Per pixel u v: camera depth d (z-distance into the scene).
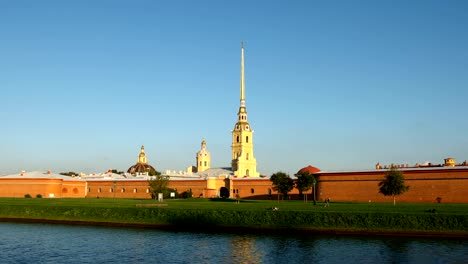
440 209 89.88
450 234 74.25
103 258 64.00
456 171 114.69
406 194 121.88
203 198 167.50
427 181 118.94
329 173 138.38
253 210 90.50
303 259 61.75
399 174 113.94
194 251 67.50
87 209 102.44
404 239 73.56
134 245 72.38
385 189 113.88
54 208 105.19
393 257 61.75
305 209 93.06
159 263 60.91
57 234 83.69
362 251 65.56
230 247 69.88
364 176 129.88
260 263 60.19
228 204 118.12
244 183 171.00
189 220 91.31
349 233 79.19
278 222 85.31
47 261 62.66
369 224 79.50
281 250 67.19
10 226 94.88
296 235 79.19
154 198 164.75
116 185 188.75
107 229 89.81
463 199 113.19
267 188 165.75
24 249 70.06
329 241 73.25
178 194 176.88
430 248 66.50
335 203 118.88
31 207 107.25
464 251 64.31
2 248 70.75
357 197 130.75
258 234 80.88
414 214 78.94
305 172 133.00
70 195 188.88
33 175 183.38
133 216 96.94
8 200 142.38
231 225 87.69
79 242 75.38
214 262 60.97
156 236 80.50
